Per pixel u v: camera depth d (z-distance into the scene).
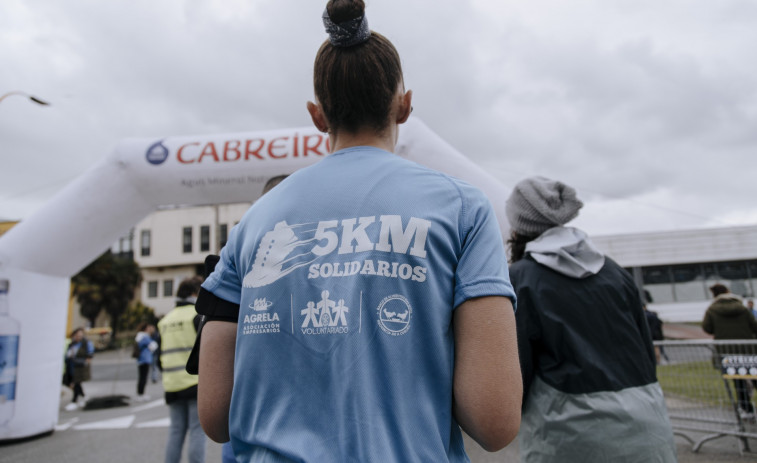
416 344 0.85
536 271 1.88
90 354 10.09
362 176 0.96
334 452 0.81
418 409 0.84
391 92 1.06
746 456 4.36
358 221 0.91
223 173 5.80
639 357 1.79
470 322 0.87
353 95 1.04
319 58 1.09
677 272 15.16
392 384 0.83
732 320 6.10
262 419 0.88
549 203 2.02
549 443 1.76
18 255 5.95
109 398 9.88
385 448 0.80
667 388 4.76
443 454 0.83
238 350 0.94
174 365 3.95
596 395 1.71
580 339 1.76
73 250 6.09
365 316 0.85
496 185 5.53
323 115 1.11
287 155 5.74
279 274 0.92
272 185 2.47
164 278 40.88
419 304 0.86
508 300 0.90
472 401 0.84
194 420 3.91
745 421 4.40
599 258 1.92
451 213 0.92
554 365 1.80
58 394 6.62
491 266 0.90
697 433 5.16
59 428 7.07
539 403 1.80
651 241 15.31
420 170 0.98
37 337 6.15
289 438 0.84
